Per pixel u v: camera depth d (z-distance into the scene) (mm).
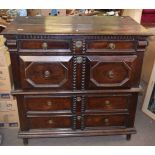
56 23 1663
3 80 1833
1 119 1998
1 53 1740
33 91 1646
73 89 1663
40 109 1741
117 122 1845
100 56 1551
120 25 1656
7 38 1464
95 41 1504
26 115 1749
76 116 1773
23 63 1530
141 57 1591
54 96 1688
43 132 1811
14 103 1924
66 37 1474
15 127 2041
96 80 1622
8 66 1796
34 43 1489
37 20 1737
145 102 2248
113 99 1740
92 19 1812
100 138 1961
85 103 1735
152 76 2166
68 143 1903
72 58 1547
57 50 1517
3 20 2059
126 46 1541
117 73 1612
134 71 1629
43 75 1584
